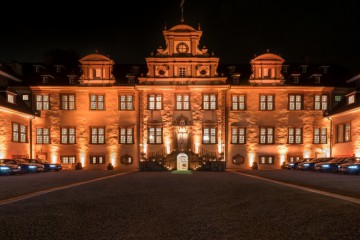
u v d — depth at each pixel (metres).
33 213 10.77
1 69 39.72
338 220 9.57
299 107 42.81
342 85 42.97
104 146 42.28
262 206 11.91
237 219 9.79
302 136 42.50
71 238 7.83
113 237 7.90
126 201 13.20
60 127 42.47
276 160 42.22
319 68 46.16
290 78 44.00
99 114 42.53
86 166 42.22
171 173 32.62
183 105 42.00
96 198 14.02
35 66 45.75
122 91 42.59
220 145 41.41
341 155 39.41
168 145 41.44
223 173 32.25
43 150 42.25
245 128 42.34
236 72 45.19
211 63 42.00
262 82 42.75
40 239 7.77
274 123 42.50
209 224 9.17
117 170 40.28
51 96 42.62
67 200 13.47
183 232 8.33
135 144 42.22
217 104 41.88
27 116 40.84
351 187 17.94
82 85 42.62
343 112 38.19
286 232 8.29
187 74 42.00
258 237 7.85
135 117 42.41
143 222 9.45
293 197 14.03
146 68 46.09
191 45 42.22
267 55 42.88
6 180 23.45
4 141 36.03
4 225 9.12
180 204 12.45
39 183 21.02
